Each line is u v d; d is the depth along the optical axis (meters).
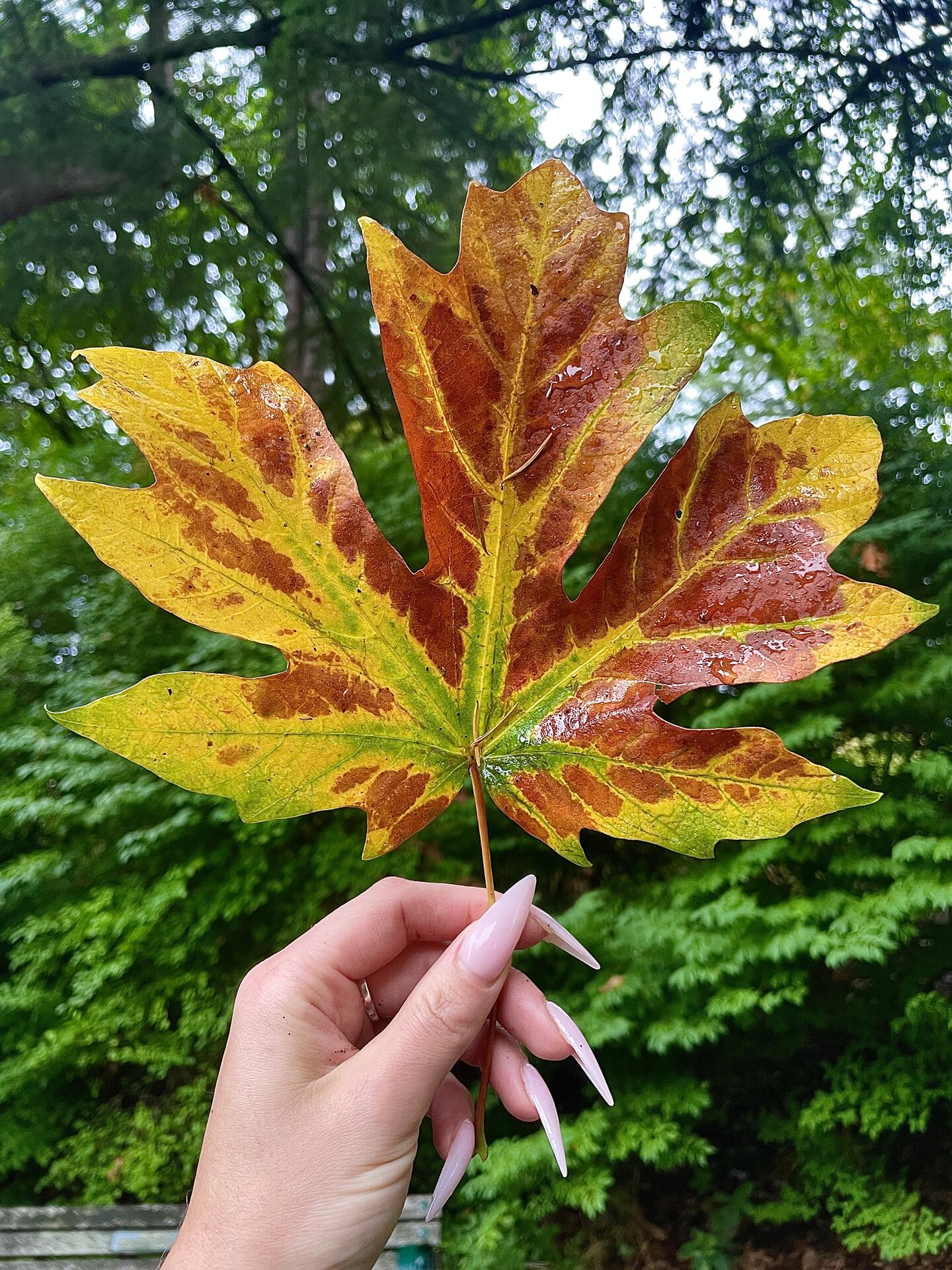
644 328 0.21
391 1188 0.27
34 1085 0.88
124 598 1.30
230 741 0.20
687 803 0.21
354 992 0.31
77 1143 0.86
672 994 0.82
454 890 0.34
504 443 0.21
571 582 1.03
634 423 0.21
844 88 1.26
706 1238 0.80
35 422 2.16
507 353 0.21
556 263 0.21
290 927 0.95
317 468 0.21
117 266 1.56
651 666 0.21
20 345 1.89
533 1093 0.26
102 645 1.29
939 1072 0.80
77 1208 0.74
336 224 1.60
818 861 0.90
